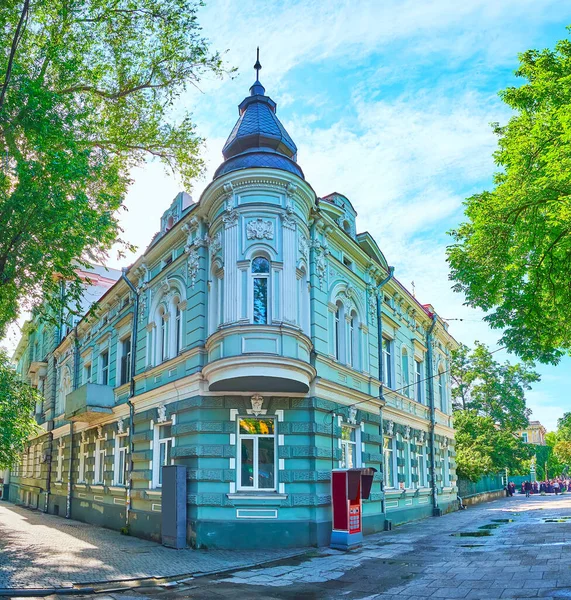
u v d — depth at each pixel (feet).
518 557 39.60
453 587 31.73
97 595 31.65
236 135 54.70
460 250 43.32
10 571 36.50
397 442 70.95
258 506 46.52
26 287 40.96
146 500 56.54
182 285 56.65
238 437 48.52
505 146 43.09
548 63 42.16
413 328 83.15
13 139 37.09
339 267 59.11
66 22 42.75
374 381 63.46
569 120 32.19
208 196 51.08
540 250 38.24
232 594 31.68
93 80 45.01
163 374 57.21
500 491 145.07
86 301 93.40
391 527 62.13
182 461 49.67
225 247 48.65
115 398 69.87
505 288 41.19
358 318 63.00
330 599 30.37
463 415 133.90
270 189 49.11
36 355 119.65
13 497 130.93
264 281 48.37
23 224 35.88
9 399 62.75
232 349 45.44
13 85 37.35
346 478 47.09
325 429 50.14
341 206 63.72
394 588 32.40
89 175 39.55
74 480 83.20
